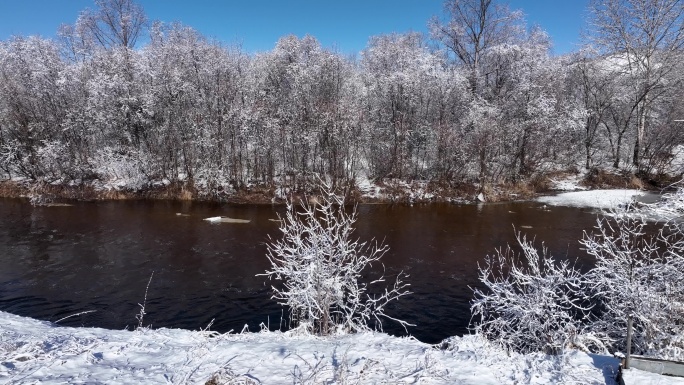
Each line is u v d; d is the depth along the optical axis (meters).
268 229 20.62
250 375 4.41
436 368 4.68
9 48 31.27
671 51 30.33
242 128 28.67
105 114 30.64
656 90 31.64
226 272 14.55
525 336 6.97
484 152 28.72
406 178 30.59
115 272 14.57
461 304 11.75
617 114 34.59
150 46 32.62
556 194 29.55
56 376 4.25
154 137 30.58
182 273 14.48
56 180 30.16
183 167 30.92
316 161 29.84
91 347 5.23
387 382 4.26
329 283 7.28
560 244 17.69
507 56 33.19
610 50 32.78
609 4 32.06
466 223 22.06
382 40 38.72
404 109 31.72
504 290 7.32
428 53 34.44
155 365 4.73
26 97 30.25
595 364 4.77
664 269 7.04
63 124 30.53
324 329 7.19
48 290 12.98
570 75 34.59
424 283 13.39
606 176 31.27
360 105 31.77
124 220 22.47
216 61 30.78
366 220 22.94
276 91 32.91
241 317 11.12
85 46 35.88
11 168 31.12
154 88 29.88
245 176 30.28
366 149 31.17
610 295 8.00
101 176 30.44
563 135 31.78
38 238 18.78
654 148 31.02
